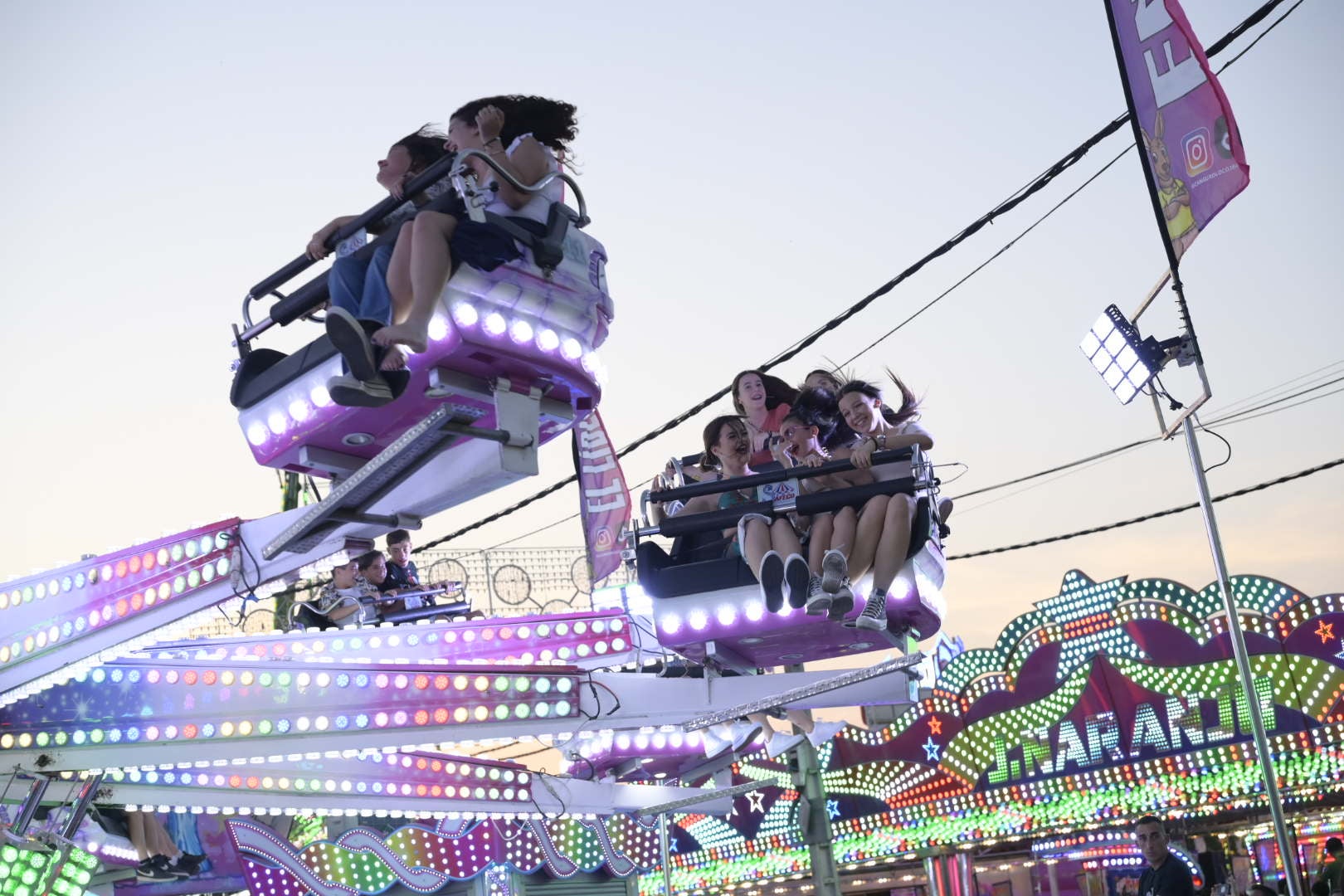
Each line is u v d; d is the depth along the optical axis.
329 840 12.53
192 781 9.27
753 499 7.10
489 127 5.55
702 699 8.20
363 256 5.65
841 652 7.81
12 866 7.38
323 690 7.83
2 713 7.50
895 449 6.77
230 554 6.54
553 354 5.47
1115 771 17.02
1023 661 18.22
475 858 12.74
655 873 22.34
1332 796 17.19
